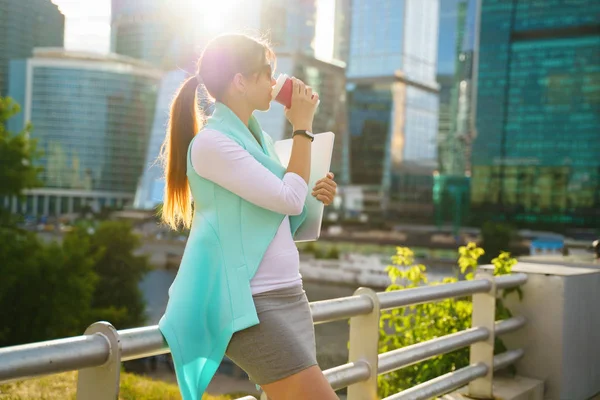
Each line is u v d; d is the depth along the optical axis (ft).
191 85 5.87
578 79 612.29
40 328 97.86
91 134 626.64
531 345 13.67
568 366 13.71
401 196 649.61
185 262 5.35
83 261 101.96
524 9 631.97
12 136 94.38
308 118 5.73
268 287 5.32
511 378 13.58
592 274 14.73
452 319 15.17
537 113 618.03
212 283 5.27
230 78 5.62
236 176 5.22
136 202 609.01
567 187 593.42
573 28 619.67
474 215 607.37
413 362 9.14
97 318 105.91
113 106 630.33
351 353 8.08
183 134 5.84
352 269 286.05
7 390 15.94
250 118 5.95
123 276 170.40
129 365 73.51
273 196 5.26
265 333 5.22
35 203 606.96
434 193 630.74
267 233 5.38
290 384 5.23
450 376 10.67
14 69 645.10
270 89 5.82
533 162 609.83
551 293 13.51
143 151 635.66
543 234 572.10
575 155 600.39
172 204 6.01
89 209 614.75
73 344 4.49
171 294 5.35
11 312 97.04
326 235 492.54
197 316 5.24
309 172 5.65
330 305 7.13
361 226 563.48
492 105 630.33
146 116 639.76
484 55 639.35
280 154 6.45
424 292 9.32
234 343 5.29
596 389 15.19
